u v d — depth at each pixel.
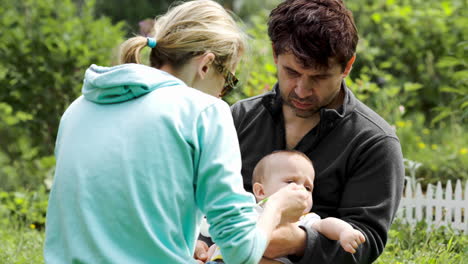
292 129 4.46
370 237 3.99
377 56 12.77
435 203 7.21
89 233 3.03
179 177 3.04
